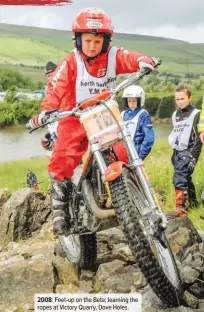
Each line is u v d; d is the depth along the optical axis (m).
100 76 3.76
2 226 5.70
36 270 3.92
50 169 3.87
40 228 5.81
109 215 3.46
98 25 3.55
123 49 3.79
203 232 4.81
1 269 3.94
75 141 3.78
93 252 4.02
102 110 3.49
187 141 5.75
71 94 3.81
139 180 3.34
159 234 3.10
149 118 5.61
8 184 15.58
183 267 3.82
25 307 3.67
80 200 3.75
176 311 3.25
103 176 3.31
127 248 4.12
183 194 5.83
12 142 24.77
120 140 3.44
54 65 6.21
